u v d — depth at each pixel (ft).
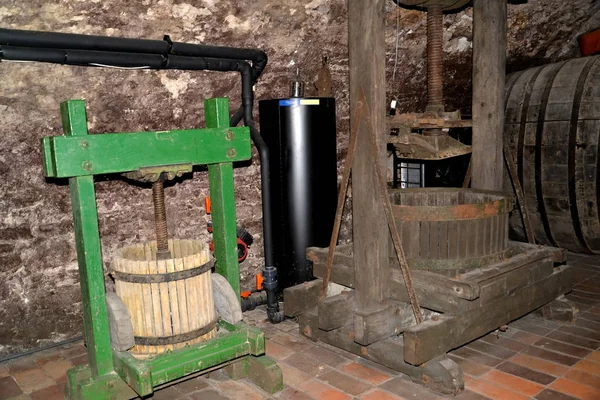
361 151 9.53
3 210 10.22
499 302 9.64
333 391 8.98
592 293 13.23
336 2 11.52
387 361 9.40
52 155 7.58
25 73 9.18
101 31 9.50
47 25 8.95
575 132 13.35
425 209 9.70
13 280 10.53
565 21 16.16
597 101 13.14
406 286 9.27
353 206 9.82
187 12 9.93
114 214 11.52
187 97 11.43
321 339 10.52
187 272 8.52
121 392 8.53
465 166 16.06
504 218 10.33
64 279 11.11
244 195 13.15
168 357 8.18
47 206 10.68
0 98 9.30
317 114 12.39
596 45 16.12
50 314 11.05
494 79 11.89
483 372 9.43
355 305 10.03
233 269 9.66
